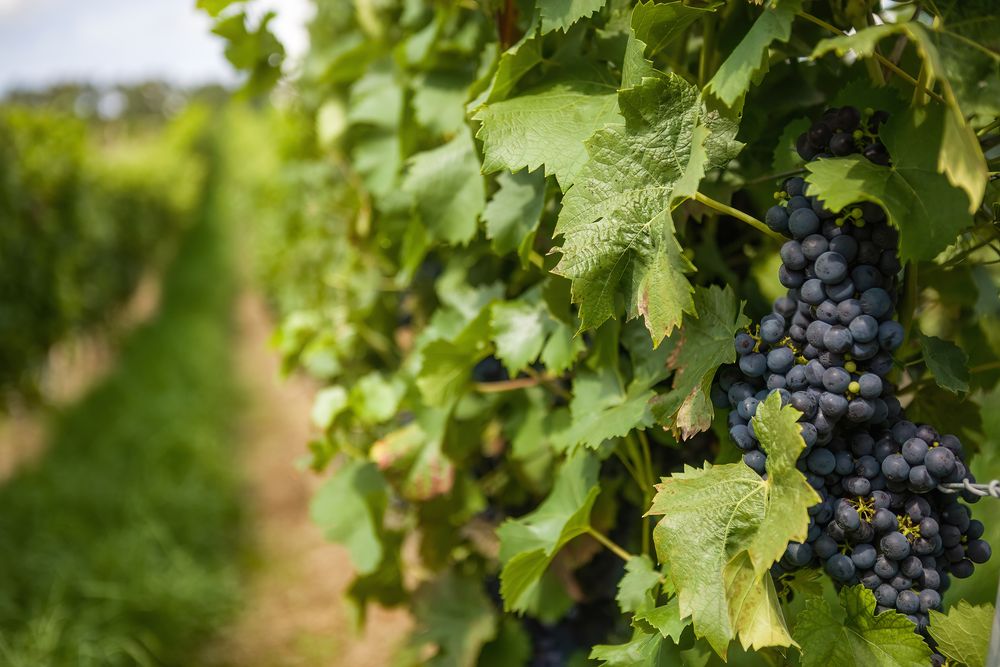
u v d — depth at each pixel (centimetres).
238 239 1174
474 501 120
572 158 84
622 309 87
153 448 342
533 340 101
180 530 284
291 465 389
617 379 95
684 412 81
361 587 131
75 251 448
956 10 75
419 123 113
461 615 125
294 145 297
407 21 123
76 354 518
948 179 75
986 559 79
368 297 173
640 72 80
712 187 90
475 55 111
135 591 231
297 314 184
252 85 121
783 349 78
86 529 269
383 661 223
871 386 76
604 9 90
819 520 77
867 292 76
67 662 201
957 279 97
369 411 129
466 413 116
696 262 98
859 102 80
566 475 100
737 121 79
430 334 118
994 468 130
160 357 515
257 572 284
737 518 78
